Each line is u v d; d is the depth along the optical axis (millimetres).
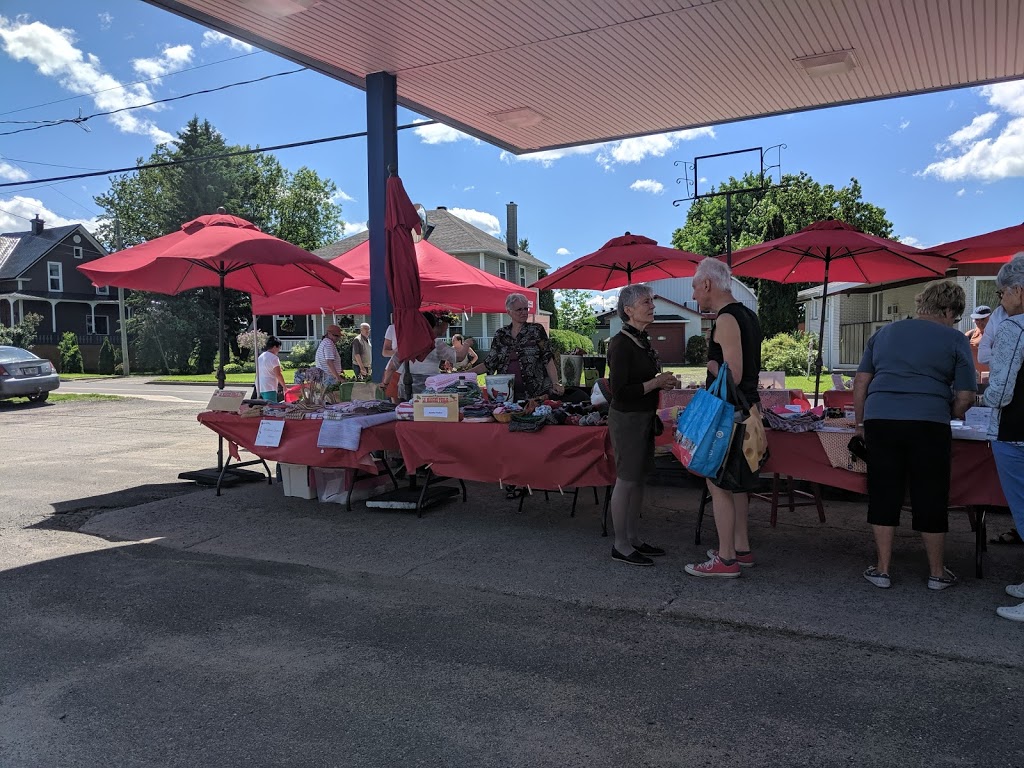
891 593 3850
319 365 9898
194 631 3590
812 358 25078
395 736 2619
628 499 4367
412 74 7641
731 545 4121
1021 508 3533
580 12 6160
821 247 6758
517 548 4812
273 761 2473
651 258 7543
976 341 7461
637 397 4188
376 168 7625
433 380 5898
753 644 3324
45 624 3699
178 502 6230
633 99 8430
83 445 10008
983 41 6777
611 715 2732
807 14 6211
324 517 5699
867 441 3926
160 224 37500
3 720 2773
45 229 44469
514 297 6035
